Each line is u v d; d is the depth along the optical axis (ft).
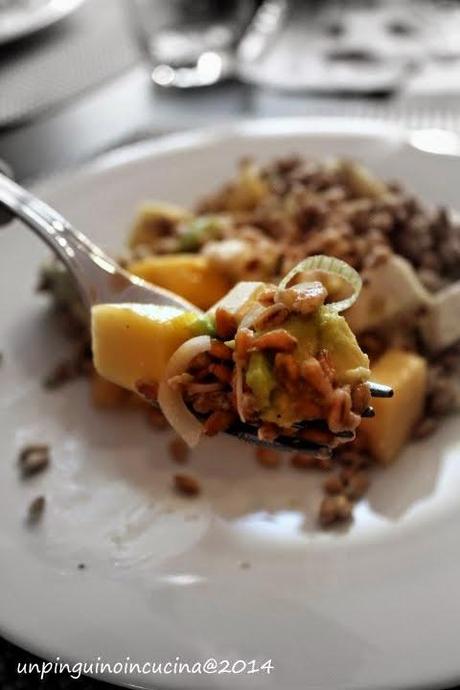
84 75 1.65
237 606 0.77
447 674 0.70
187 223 1.13
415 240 1.08
